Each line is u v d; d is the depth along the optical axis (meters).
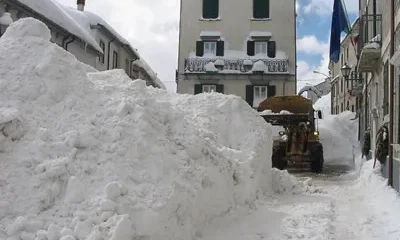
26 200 4.55
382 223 7.11
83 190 4.73
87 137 5.28
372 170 11.84
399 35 10.68
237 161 8.23
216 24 33.56
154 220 4.65
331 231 6.50
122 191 4.77
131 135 5.48
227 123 9.73
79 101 5.83
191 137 6.41
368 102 20.22
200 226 5.78
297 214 7.41
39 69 5.88
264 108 19.02
